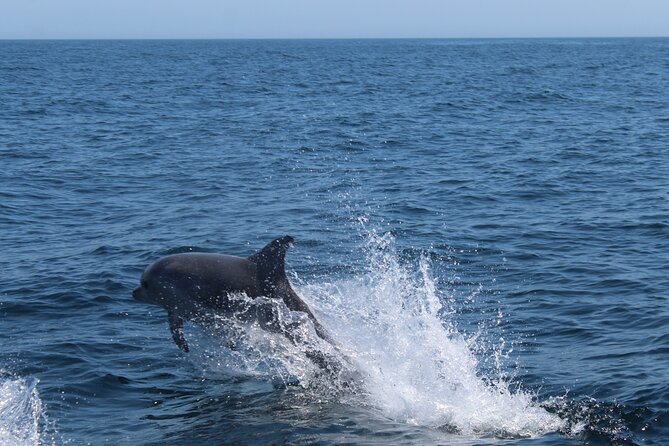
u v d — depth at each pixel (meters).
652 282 21.58
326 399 15.06
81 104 77.62
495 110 74.12
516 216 30.16
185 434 13.64
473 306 20.09
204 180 37.91
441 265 23.73
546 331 18.36
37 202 33.12
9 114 67.31
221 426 13.95
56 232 28.17
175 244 26.17
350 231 27.83
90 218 30.39
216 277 15.65
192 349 17.39
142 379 16.09
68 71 143.38
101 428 13.92
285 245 15.75
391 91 97.56
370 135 54.88
